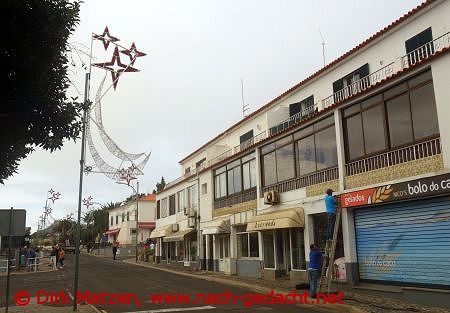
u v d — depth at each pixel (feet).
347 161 57.11
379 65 63.16
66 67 25.77
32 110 24.47
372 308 42.63
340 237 57.26
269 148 77.20
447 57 42.78
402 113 49.03
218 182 99.60
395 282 49.08
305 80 78.48
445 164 42.68
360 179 54.13
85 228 302.04
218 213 97.71
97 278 86.38
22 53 21.71
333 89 72.79
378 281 51.49
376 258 51.93
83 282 79.10
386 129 50.93
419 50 56.49
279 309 45.91
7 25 21.08
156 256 141.90
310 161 65.31
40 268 119.75
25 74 22.65
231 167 92.79
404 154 48.32
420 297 44.55
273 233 74.74
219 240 98.43
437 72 43.73
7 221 41.60
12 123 24.02
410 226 47.55
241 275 84.94
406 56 58.13
